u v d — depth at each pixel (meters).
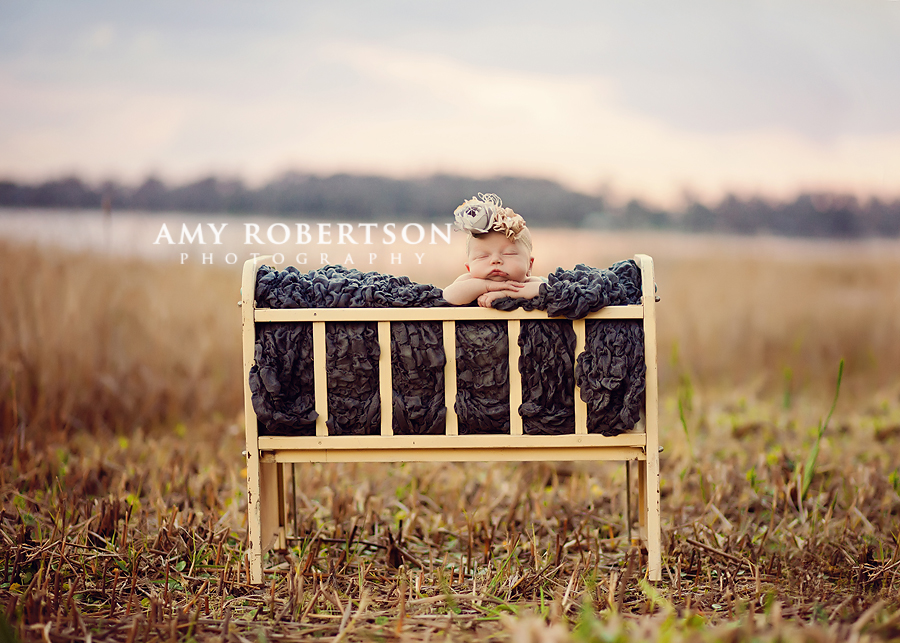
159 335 4.70
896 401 4.96
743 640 1.68
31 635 1.83
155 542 2.50
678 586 2.17
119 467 3.40
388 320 2.23
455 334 2.24
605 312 2.20
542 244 7.15
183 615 1.98
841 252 6.89
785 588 2.19
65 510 2.68
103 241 4.96
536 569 2.34
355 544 2.67
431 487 3.34
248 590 2.26
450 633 1.88
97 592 2.17
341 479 3.40
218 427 4.34
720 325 6.11
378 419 2.26
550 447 2.28
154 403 4.52
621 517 2.97
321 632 1.93
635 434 2.25
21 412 3.88
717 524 2.83
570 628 1.90
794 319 6.14
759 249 6.94
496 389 2.25
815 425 4.32
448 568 2.49
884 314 6.11
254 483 2.28
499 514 3.03
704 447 3.84
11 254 4.59
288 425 2.26
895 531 2.67
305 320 2.23
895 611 1.95
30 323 4.34
